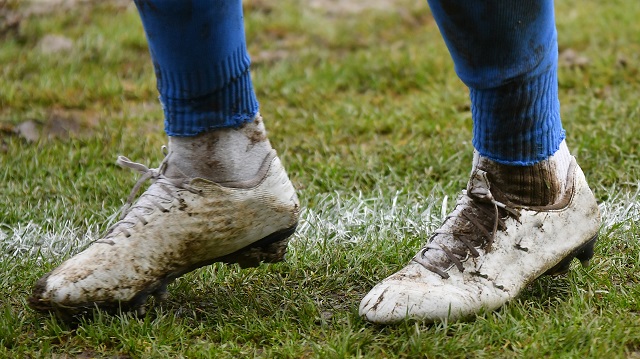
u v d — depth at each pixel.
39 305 4.14
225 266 5.13
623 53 10.30
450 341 3.96
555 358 3.81
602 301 4.51
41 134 8.29
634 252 5.23
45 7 12.34
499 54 3.84
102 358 4.06
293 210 4.54
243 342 4.22
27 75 10.31
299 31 12.15
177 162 4.29
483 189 4.32
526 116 4.07
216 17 3.91
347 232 5.94
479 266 4.27
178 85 4.08
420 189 6.83
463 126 8.38
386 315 4.11
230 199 4.30
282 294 4.77
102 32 11.52
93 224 6.20
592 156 7.18
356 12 13.23
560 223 4.45
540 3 3.75
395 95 9.81
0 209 6.46
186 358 3.99
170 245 4.26
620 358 3.77
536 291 4.64
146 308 4.54
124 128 8.59
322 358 3.91
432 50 10.99
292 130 8.41
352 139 8.22
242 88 4.21
